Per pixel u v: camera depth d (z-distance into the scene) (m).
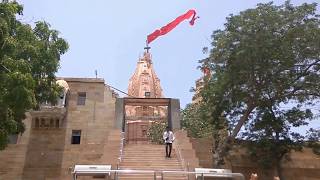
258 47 27.36
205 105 33.91
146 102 35.09
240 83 29.50
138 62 71.88
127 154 27.47
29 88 20.23
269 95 30.17
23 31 22.66
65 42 25.67
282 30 28.08
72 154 36.03
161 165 25.38
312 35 27.45
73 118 37.31
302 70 29.20
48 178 35.06
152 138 44.69
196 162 25.55
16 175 34.97
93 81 38.78
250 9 28.62
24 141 36.06
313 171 34.22
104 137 36.75
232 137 30.61
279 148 30.23
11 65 19.61
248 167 33.53
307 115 29.77
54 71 25.53
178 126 33.38
